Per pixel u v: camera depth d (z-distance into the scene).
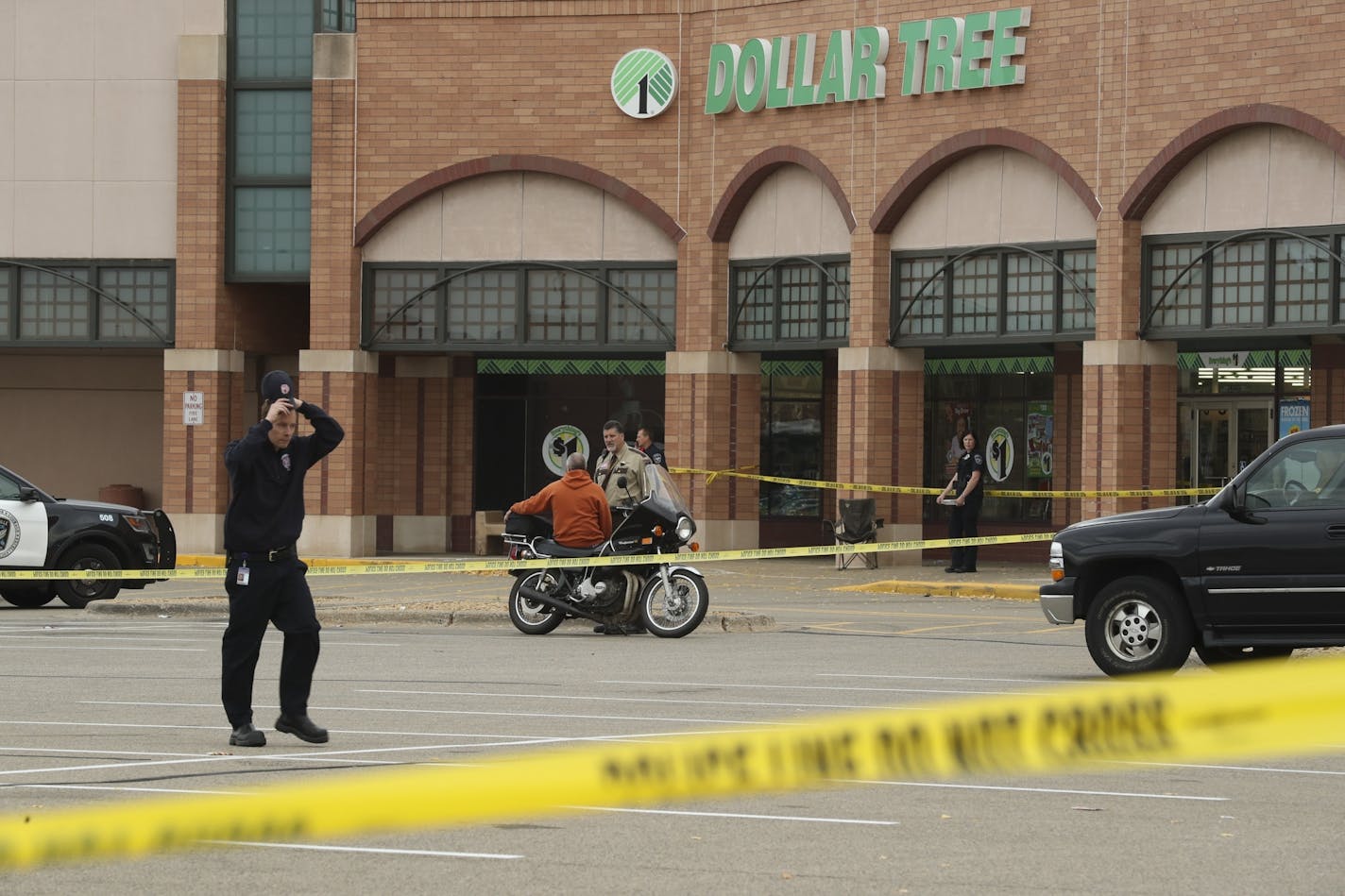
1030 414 93.50
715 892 22.56
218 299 97.94
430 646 55.03
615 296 95.31
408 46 96.06
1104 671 44.97
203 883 23.17
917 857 24.55
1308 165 75.44
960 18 84.44
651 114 93.50
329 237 96.50
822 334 90.00
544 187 95.88
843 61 87.69
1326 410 83.88
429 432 104.06
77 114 99.50
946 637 57.59
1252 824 26.86
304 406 34.56
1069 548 45.47
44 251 99.69
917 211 87.19
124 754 33.12
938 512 96.44
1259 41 75.94
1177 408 87.88
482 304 96.44
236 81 98.69
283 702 34.19
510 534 59.22
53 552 71.12
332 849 25.16
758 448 94.44
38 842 21.19
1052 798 29.05
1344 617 42.56
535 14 94.81
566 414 103.38
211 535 97.19
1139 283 80.25
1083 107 81.19
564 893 22.53
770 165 90.88
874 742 21.86
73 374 112.31
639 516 57.75
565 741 34.25
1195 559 43.88
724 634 59.22
